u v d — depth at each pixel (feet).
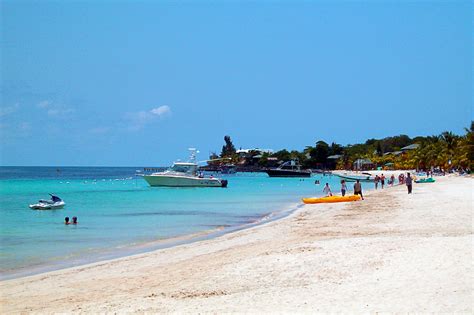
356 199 172.76
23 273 64.28
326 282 46.93
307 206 165.68
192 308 40.78
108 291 50.60
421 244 62.69
